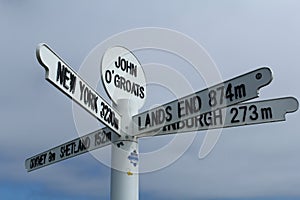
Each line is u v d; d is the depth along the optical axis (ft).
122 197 8.88
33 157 11.39
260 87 7.77
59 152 10.51
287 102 8.59
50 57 7.06
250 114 8.80
